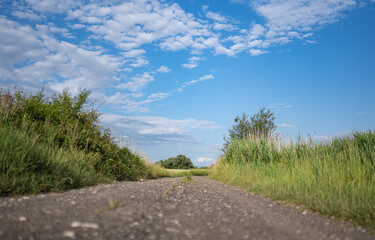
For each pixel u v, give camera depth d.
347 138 7.95
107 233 2.47
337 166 6.40
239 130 17.64
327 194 4.80
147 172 12.55
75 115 10.05
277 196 5.35
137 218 3.02
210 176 12.83
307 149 8.75
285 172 7.56
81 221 2.79
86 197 4.32
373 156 6.30
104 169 8.70
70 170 6.38
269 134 11.17
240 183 8.02
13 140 5.76
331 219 3.65
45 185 5.14
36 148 6.16
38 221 2.78
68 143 8.35
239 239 2.59
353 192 4.61
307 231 2.97
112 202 3.55
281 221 3.41
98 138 9.78
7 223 2.68
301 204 4.66
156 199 4.38
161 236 2.53
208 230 2.84
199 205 4.20
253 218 3.52
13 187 4.64
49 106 9.55
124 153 11.35
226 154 12.56
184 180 8.48
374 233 2.99
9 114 7.73
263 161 9.70
